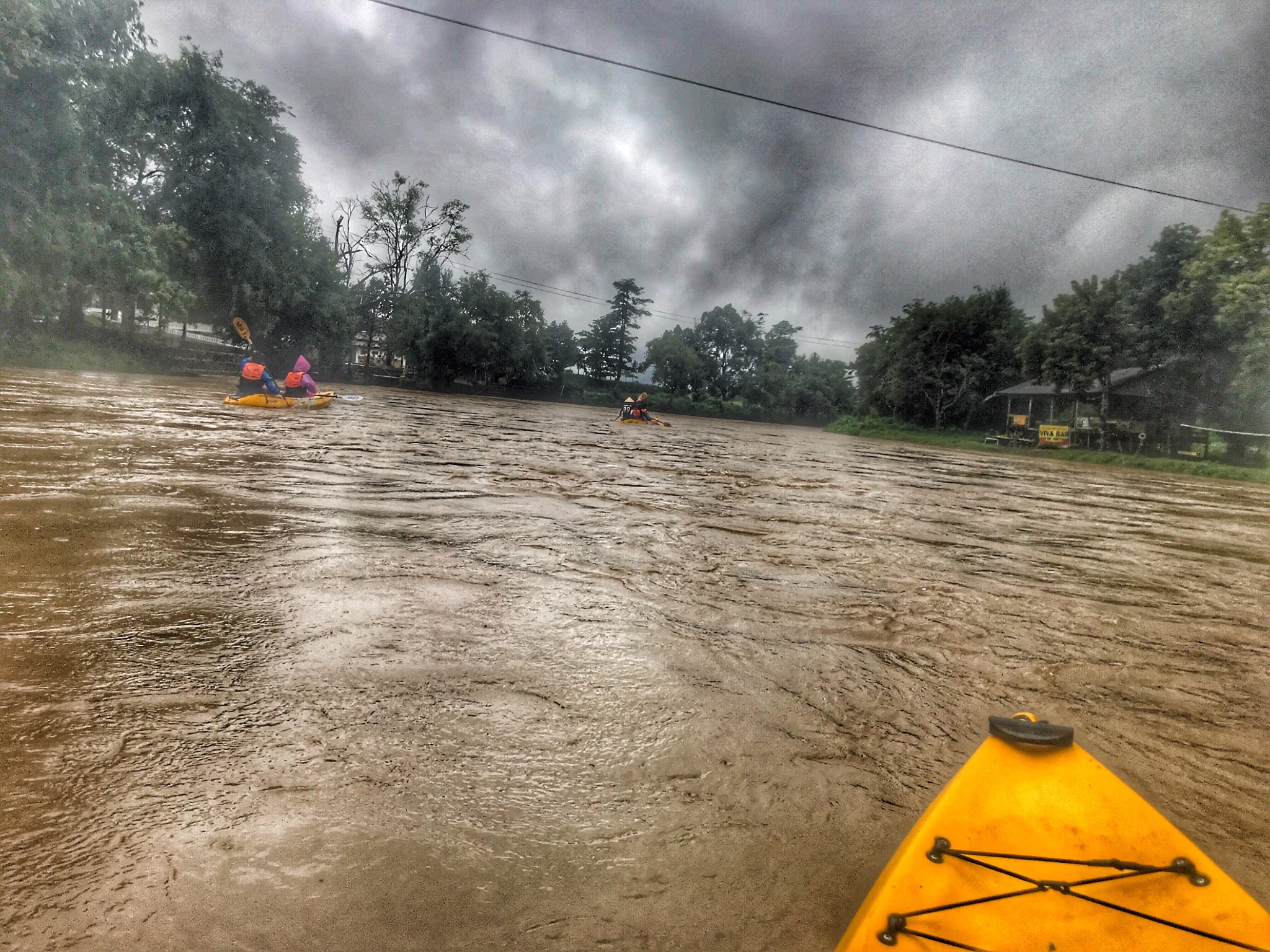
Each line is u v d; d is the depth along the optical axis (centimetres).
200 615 398
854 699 356
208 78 4362
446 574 522
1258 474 2922
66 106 3117
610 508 889
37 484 724
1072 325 4081
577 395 7319
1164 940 163
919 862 178
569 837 226
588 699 330
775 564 654
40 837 206
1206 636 515
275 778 246
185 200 4300
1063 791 190
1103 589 655
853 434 5891
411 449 1347
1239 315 3306
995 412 5678
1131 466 3428
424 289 6562
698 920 192
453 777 255
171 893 188
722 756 286
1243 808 274
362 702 308
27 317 3378
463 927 183
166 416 1536
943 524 998
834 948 183
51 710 280
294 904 187
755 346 8862
